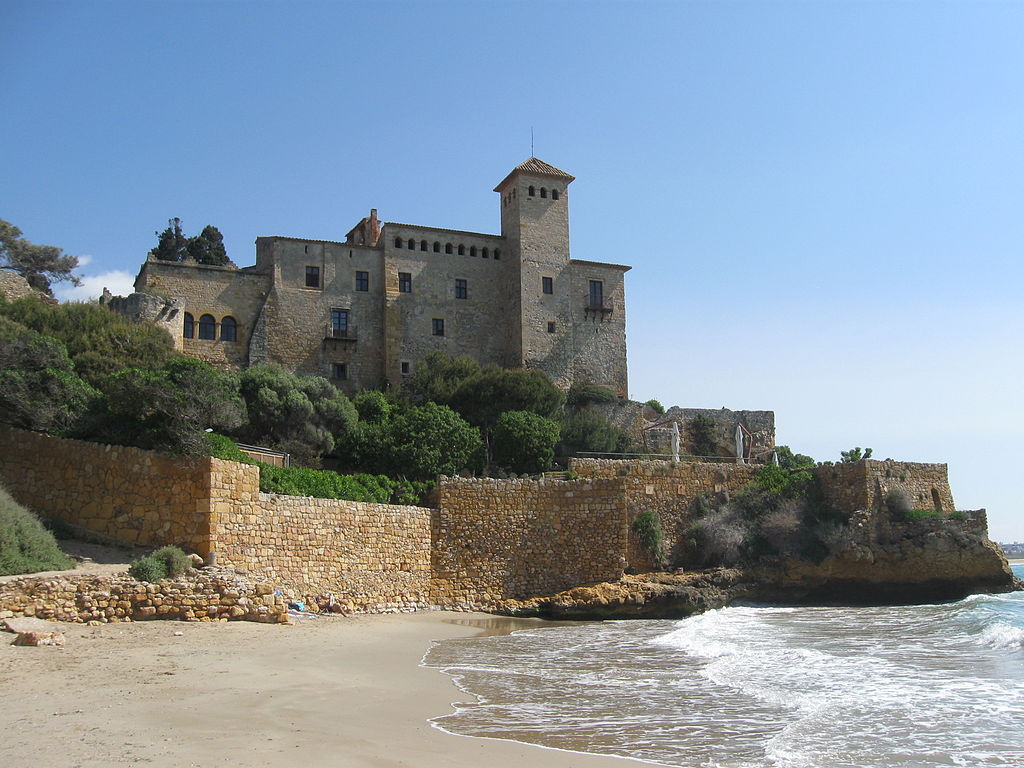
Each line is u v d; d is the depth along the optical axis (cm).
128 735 1185
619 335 7931
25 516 2383
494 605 3700
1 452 2784
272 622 2453
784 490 4784
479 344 7588
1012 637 2616
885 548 4544
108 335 4797
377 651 2236
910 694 1772
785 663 2211
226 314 6756
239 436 4909
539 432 5306
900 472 4869
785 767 1224
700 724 1488
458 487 3834
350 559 3222
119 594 2212
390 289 7281
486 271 7756
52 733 1180
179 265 6644
